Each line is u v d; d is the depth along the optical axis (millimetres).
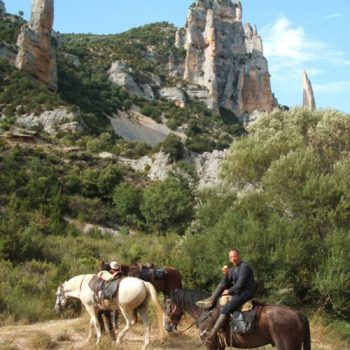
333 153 24875
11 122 70500
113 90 119375
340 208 17203
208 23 161375
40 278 18891
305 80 182250
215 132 115688
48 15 88250
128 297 10969
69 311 15484
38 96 78000
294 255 15625
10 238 22078
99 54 147125
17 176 42469
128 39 170750
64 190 44375
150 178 55406
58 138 69062
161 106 124562
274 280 15523
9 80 81188
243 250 15914
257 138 26359
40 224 32625
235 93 159625
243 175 25156
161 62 163000
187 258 18422
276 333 8000
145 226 40781
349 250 15766
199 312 9125
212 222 20453
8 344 11242
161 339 11594
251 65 164750
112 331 11984
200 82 155250
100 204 43500
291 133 25391
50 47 88625
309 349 8070
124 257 24781
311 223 17828
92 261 22844
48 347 11242
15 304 15039
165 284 14273
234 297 8266
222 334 8508
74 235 33281
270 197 19328
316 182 18078
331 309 15766
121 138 84188
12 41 94000
